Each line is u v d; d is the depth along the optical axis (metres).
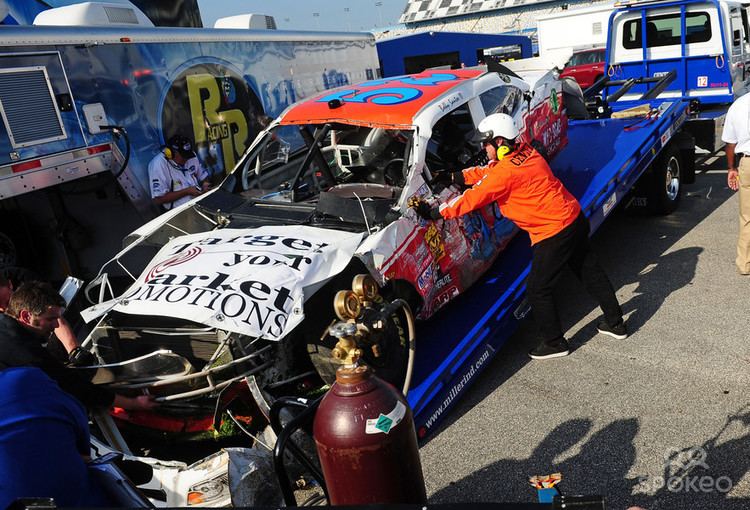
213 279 3.43
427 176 4.38
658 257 6.11
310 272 3.50
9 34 4.82
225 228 4.30
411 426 2.18
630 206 7.20
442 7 64.31
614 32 10.02
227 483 2.99
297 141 5.45
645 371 4.20
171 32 6.31
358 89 5.21
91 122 5.47
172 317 3.41
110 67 5.66
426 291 4.12
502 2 61.53
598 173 5.94
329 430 2.10
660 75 9.34
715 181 8.48
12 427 2.02
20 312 2.89
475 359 4.20
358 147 4.92
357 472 2.10
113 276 4.21
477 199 4.15
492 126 4.20
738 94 9.67
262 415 3.62
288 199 4.65
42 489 2.04
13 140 4.81
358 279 2.63
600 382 4.15
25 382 2.10
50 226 6.10
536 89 5.92
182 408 3.57
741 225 5.35
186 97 6.48
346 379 2.12
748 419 3.56
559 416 3.85
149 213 6.13
